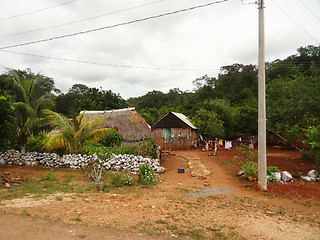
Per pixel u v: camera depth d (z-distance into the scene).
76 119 13.13
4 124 11.51
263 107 9.00
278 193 8.60
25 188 7.67
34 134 14.24
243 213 6.37
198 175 11.41
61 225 4.71
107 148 12.84
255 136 23.39
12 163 12.40
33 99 14.10
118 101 35.00
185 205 6.80
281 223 5.76
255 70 56.81
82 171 11.02
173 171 12.46
